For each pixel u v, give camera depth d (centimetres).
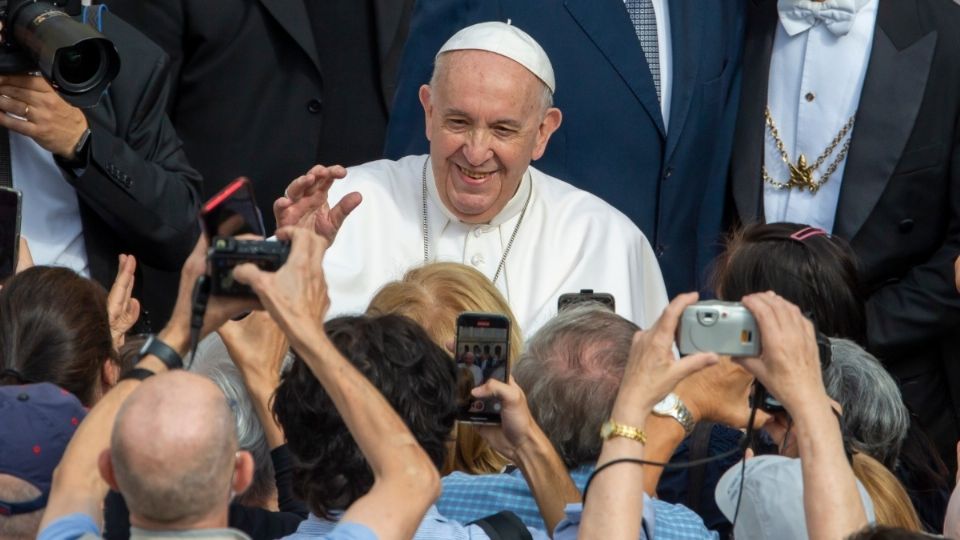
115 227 2142
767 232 1738
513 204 2134
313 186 1545
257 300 1139
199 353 1566
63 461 1130
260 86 2517
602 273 2127
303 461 1215
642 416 1137
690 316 1154
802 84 2267
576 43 2302
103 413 1137
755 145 2292
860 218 2244
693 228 2320
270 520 1349
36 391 1328
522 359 1436
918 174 2242
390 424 1062
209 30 2494
